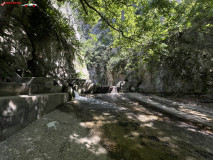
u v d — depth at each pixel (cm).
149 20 552
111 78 2073
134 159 190
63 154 183
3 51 421
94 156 188
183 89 921
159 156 204
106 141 240
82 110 470
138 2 559
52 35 750
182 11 595
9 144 182
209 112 550
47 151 184
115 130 300
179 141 268
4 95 268
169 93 991
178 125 376
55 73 765
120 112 485
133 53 1161
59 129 270
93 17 688
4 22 263
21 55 505
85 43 1055
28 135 220
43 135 231
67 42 973
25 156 165
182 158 204
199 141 276
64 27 695
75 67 1124
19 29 512
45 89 470
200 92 830
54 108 434
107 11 600
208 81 809
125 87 1354
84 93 962
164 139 271
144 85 1222
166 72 1036
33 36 627
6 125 192
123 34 645
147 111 538
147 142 250
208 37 895
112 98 855
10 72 414
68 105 521
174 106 661
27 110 254
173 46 1010
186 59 930
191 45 941
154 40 607
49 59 720
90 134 265
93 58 2578
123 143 238
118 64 1702
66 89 669
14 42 472
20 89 320
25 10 594
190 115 498
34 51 630
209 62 830
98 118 388
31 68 608
